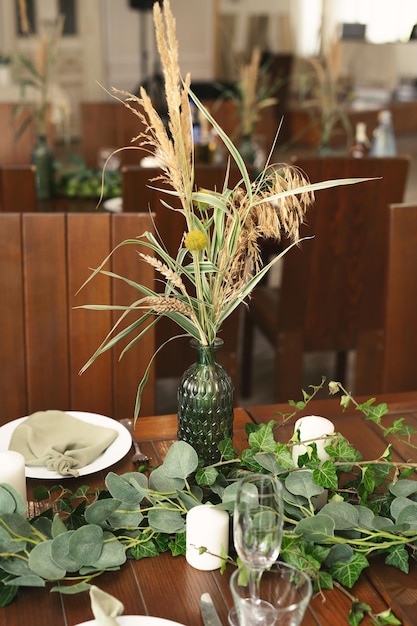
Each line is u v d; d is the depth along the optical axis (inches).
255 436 48.3
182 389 50.4
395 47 414.0
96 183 125.3
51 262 71.4
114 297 72.6
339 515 43.9
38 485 51.5
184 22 388.8
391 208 80.1
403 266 81.4
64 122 141.8
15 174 113.4
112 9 362.0
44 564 40.9
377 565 44.1
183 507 45.4
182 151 44.5
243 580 37.7
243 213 47.0
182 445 47.1
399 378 83.7
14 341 72.4
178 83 43.4
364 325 111.3
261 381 133.8
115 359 73.7
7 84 259.6
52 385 73.5
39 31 342.6
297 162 100.0
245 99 139.1
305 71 395.9
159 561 44.3
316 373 135.8
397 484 46.8
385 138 141.6
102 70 364.8
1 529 41.6
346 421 61.5
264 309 114.0
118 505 43.7
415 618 39.9
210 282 48.9
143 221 71.6
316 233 103.7
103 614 36.8
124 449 55.0
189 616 40.1
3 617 39.8
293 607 34.4
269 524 36.9
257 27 404.5
